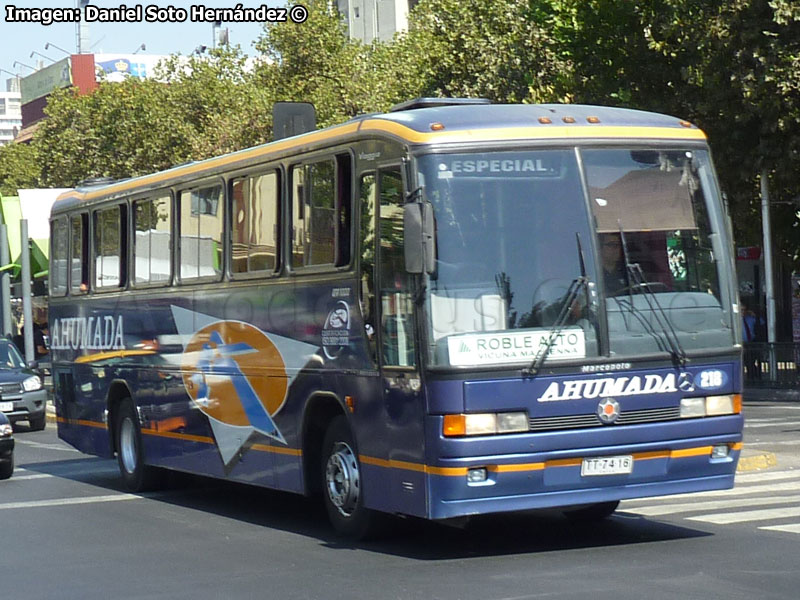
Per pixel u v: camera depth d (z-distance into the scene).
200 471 16.12
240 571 11.31
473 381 10.95
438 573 10.79
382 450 11.85
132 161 66.75
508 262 11.21
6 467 20.30
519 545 12.18
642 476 11.44
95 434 19.70
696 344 11.65
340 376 12.61
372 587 10.27
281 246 13.85
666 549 11.54
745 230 41.41
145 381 17.69
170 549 12.77
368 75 52.91
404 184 11.37
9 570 11.90
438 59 48.19
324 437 13.34
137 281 17.91
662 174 11.84
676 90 37.44
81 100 69.25
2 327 44.09
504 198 11.30
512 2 46.75
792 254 42.28
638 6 36.47
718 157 36.34
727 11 33.41
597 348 11.28
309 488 13.50
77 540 13.62
